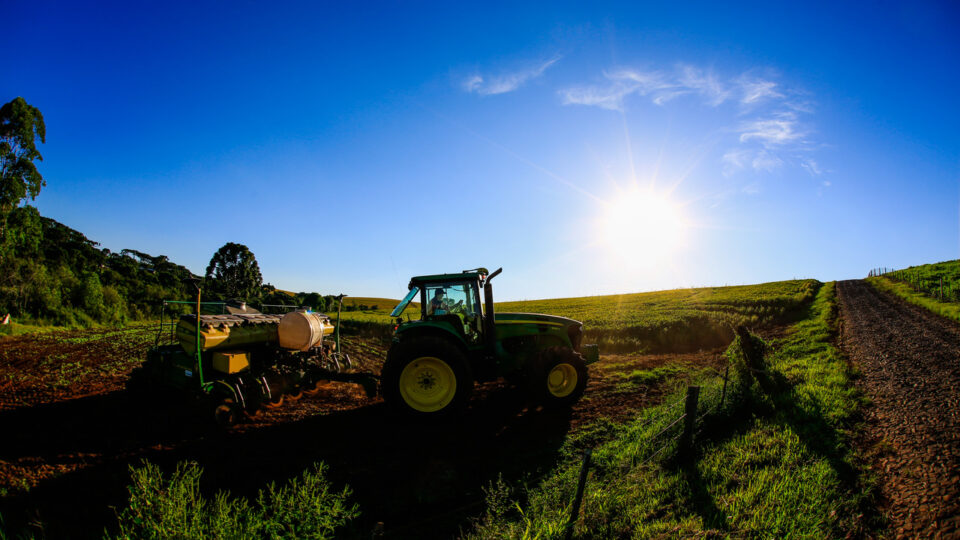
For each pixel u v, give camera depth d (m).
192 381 6.92
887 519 3.76
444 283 8.12
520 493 4.96
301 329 8.32
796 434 5.43
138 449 6.24
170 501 3.44
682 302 29.94
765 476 4.47
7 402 8.62
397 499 4.93
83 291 33.38
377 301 60.88
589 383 10.43
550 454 6.09
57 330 26.48
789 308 22.66
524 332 8.51
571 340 9.19
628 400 8.84
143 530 3.41
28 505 4.60
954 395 6.55
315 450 6.29
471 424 7.42
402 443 6.57
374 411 8.21
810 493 4.11
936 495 3.97
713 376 9.61
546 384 7.99
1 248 30.69
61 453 6.04
